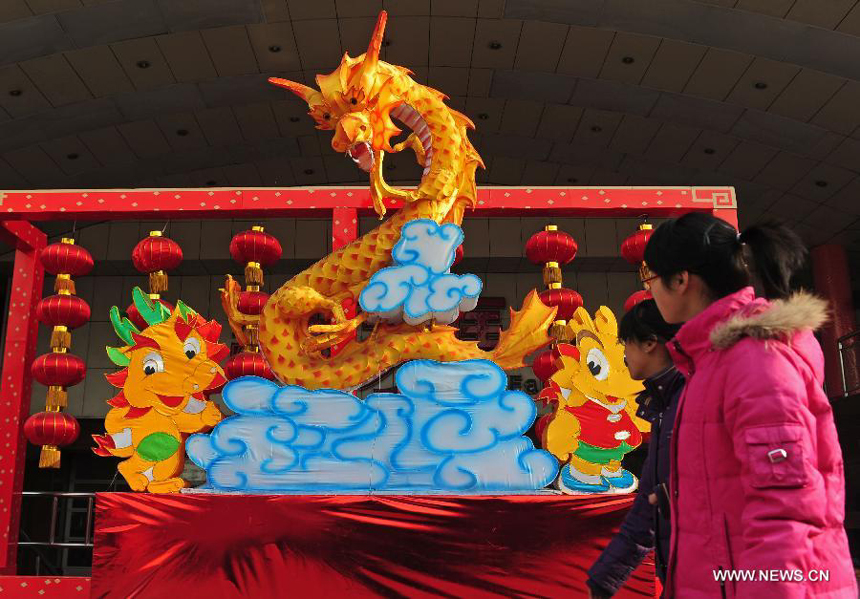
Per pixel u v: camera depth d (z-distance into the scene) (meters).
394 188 3.93
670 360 2.36
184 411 3.81
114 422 3.79
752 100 11.16
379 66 3.87
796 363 1.44
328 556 3.40
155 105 11.65
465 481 3.54
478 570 3.39
